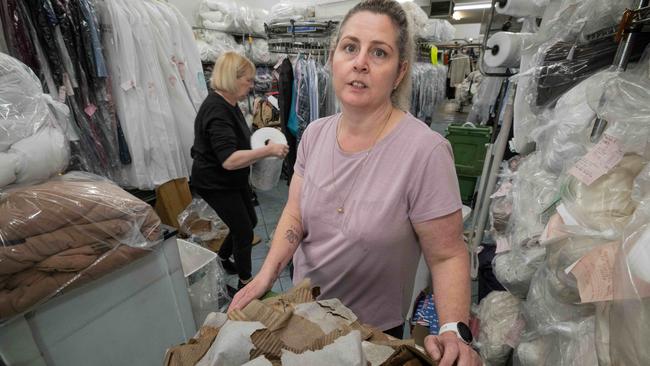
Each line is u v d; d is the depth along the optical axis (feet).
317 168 2.78
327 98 9.09
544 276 2.65
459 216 2.35
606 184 1.99
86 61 6.77
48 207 2.52
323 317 1.97
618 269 1.52
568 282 2.13
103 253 2.85
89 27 6.71
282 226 3.04
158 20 8.14
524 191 3.55
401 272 2.62
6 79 2.77
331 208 2.62
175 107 8.84
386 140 2.44
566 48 3.25
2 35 5.77
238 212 5.69
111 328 3.10
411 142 2.36
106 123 7.47
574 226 2.04
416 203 2.33
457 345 1.86
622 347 1.43
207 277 4.61
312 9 10.05
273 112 11.18
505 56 4.70
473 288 5.82
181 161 9.02
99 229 2.78
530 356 2.81
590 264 1.79
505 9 4.66
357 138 2.62
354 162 2.53
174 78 8.62
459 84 19.74
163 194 7.47
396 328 2.82
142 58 7.79
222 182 5.41
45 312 2.60
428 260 2.50
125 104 7.59
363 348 1.71
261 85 12.23
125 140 7.80
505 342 3.56
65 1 6.31
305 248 2.95
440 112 21.16
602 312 1.73
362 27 2.27
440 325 2.18
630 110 2.08
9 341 2.43
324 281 2.77
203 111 5.18
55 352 2.71
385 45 2.26
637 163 1.94
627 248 1.49
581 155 2.54
